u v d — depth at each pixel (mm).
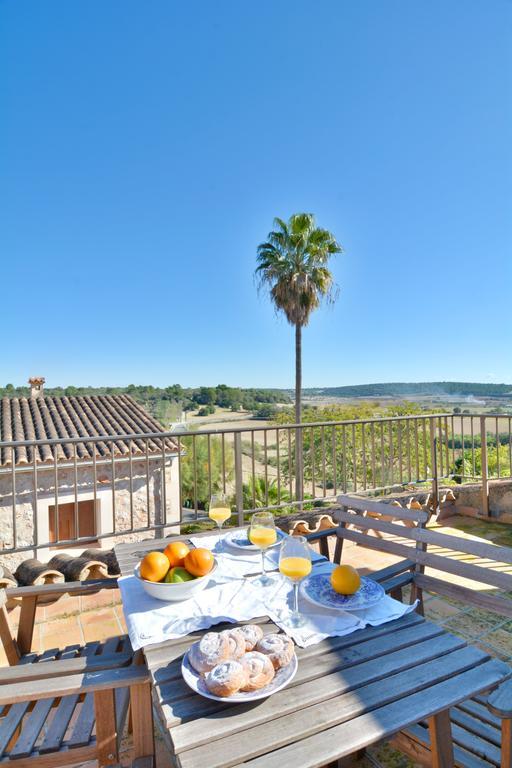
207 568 1408
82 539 3293
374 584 1473
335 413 14180
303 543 1335
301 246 15375
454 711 1404
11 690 1101
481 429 4730
